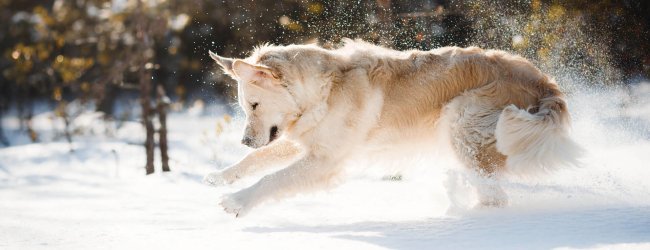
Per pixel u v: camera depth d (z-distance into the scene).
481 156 8.39
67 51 26.89
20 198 11.52
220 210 9.18
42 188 13.05
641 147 12.23
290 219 8.15
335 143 8.43
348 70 8.52
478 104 8.45
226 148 18.72
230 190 11.56
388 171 9.09
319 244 6.16
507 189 9.02
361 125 8.52
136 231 7.49
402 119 8.70
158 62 27.44
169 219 8.48
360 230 7.04
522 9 15.48
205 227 7.71
